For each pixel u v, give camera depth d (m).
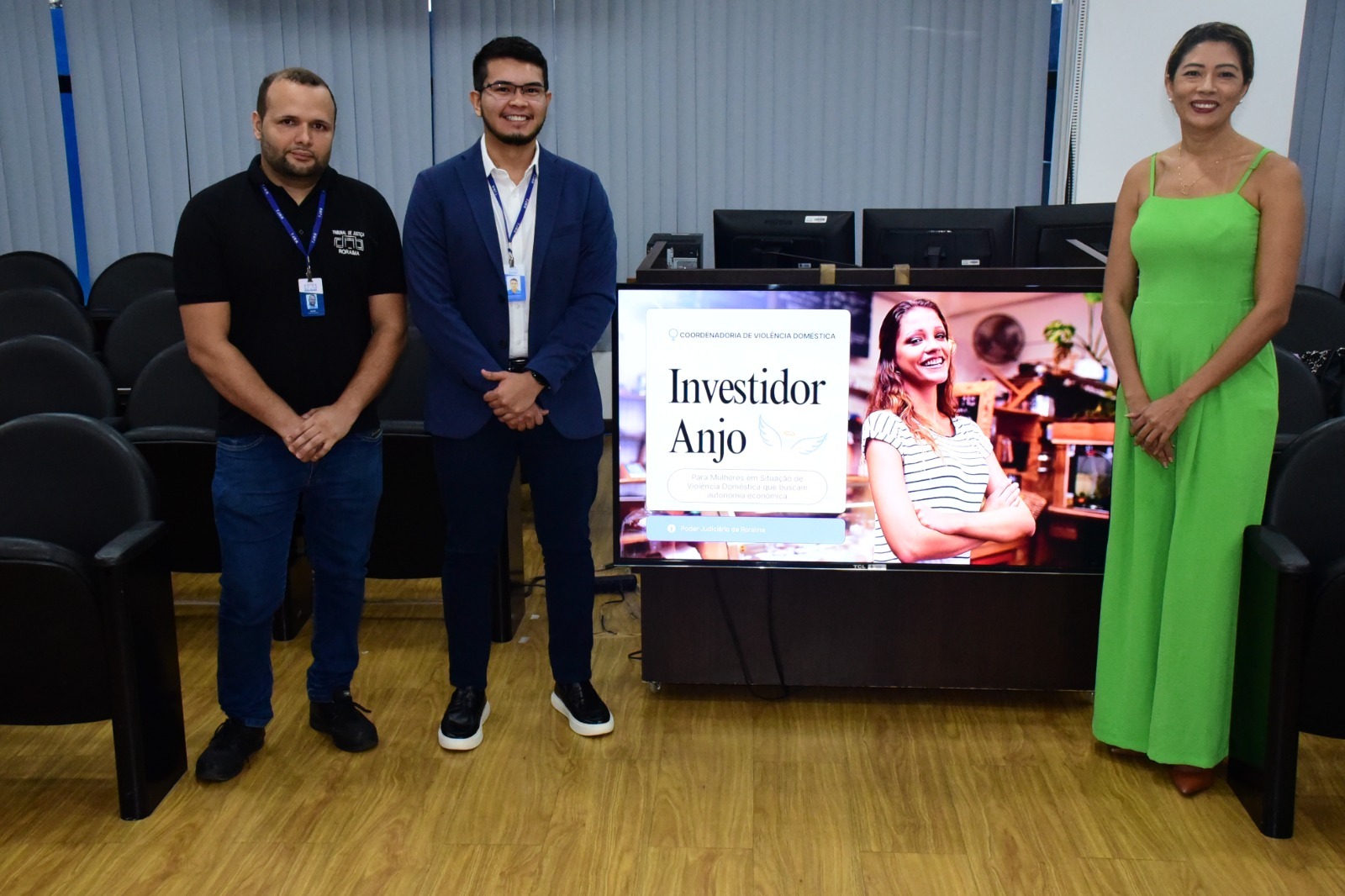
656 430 2.41
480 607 2.47
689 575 2.65
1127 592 2.33
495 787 2.29
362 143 5.79
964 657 2.65
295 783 2.31
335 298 2.28
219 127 5.82
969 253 3.49
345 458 2.37
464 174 2.32
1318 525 2.16
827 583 2.64
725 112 5.72
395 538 3.06
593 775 2.34
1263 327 2.07
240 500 2.25
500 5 5.64
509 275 2.34
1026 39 5.59
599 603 3.46
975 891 1.93
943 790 2.28
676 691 2.78
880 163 5.75
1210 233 2.10
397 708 2.69
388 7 5.66
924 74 5.66
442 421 2.35
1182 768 2.28
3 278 5.04
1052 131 5.71
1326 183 5.43
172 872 1.99
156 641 2.21
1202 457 2.16
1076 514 2.38
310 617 3.29
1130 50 5.26
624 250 5.87
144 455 2.92
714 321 2.35
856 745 2.48
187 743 2.49
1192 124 2.12
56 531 2.22
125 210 5.89
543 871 2.00
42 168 5.87
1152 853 2.05
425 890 1.94
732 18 5.64
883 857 2.04
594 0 5.63
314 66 5.73
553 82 5.72
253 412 2.20
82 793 2.27
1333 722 2.04
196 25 5.72
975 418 2.37
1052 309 2.31
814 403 2.38
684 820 2.16
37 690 2.10
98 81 5.77
